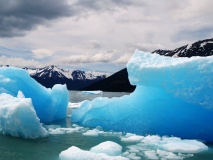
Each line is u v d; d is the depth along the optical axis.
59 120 15.95
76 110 15.22
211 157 8.17
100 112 13.43
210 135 10.62
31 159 7.79
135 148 9.14
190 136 10.96
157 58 11.80
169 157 8.04
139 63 11.42
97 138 10.78
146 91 12.09
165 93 11.45
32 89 14.75
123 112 12.56
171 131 11.31
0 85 13.76
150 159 7.85
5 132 10.77
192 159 7.96
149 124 11.73
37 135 10.50
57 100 15.99
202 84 10.12
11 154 8.25
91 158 7.32
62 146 9.34
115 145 8.67
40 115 14.80
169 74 10.62
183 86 10.44
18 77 14.59
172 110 11.32
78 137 10.90
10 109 10.31
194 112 10.86
